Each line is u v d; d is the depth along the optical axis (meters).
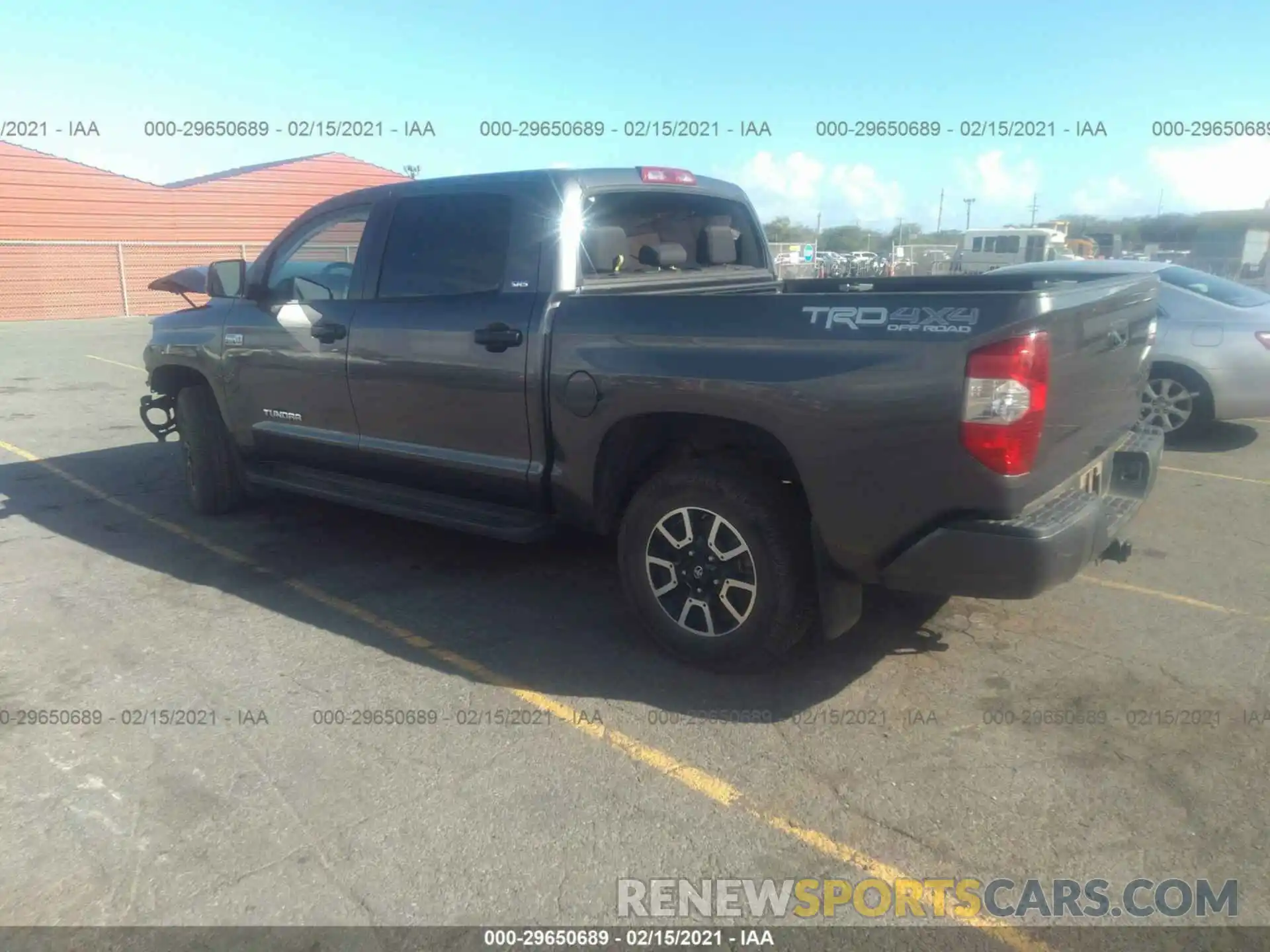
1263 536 5.41
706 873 2.66
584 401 3.89
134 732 3.42
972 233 32.84
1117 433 3.90
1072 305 3.15
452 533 5.73
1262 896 2.54
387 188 4.80
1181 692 3.62
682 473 3.73
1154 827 2.82
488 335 4.18
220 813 2.94
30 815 2.94
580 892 2.59
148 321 23.67
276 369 5.27
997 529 3.06
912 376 3.07
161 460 7.83
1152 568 4.91
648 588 3.92
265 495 6.68
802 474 3.34
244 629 4.32
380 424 4.81
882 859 2.71
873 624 4.25
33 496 6.67
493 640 4.18
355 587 4.83
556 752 3.27
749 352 3.42
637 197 4.61
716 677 3.81
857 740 3.31
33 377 12.79
